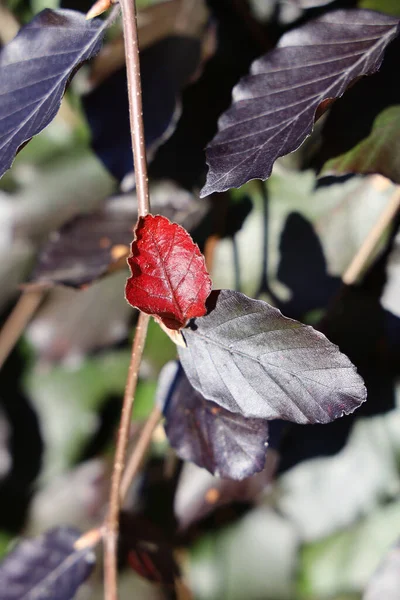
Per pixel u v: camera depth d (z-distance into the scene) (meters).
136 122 0.47
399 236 0.58
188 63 0.57
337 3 0.58
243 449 0.49
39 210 0.64
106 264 0.58
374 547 0.64
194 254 0.45
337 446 0.61
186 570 0.65
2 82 0.49
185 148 0.60
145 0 0.60
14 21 0.63
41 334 0.63
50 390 0.65
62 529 0.54
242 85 0.49
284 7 0.59
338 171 0.50
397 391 0.60
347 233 0.60
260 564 0.65
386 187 0.59
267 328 0.45
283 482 0.62
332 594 0.64
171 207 0.60
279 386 0.45
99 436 0.65
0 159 0.47
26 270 0.64
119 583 0.63
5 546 0.65
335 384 0.45
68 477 0.64
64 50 0.49
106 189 0.64
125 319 0.62
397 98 0.50
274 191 0.60
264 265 0.61
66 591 0.53
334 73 0.49
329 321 0.57
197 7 0.58
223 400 0.46
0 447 0.64
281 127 0.48
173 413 0.51
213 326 0.46
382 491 0.60
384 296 0.58
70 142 0.64
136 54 0.47
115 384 0.64
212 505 0.58
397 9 0.56
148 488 0.61
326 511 0.61
